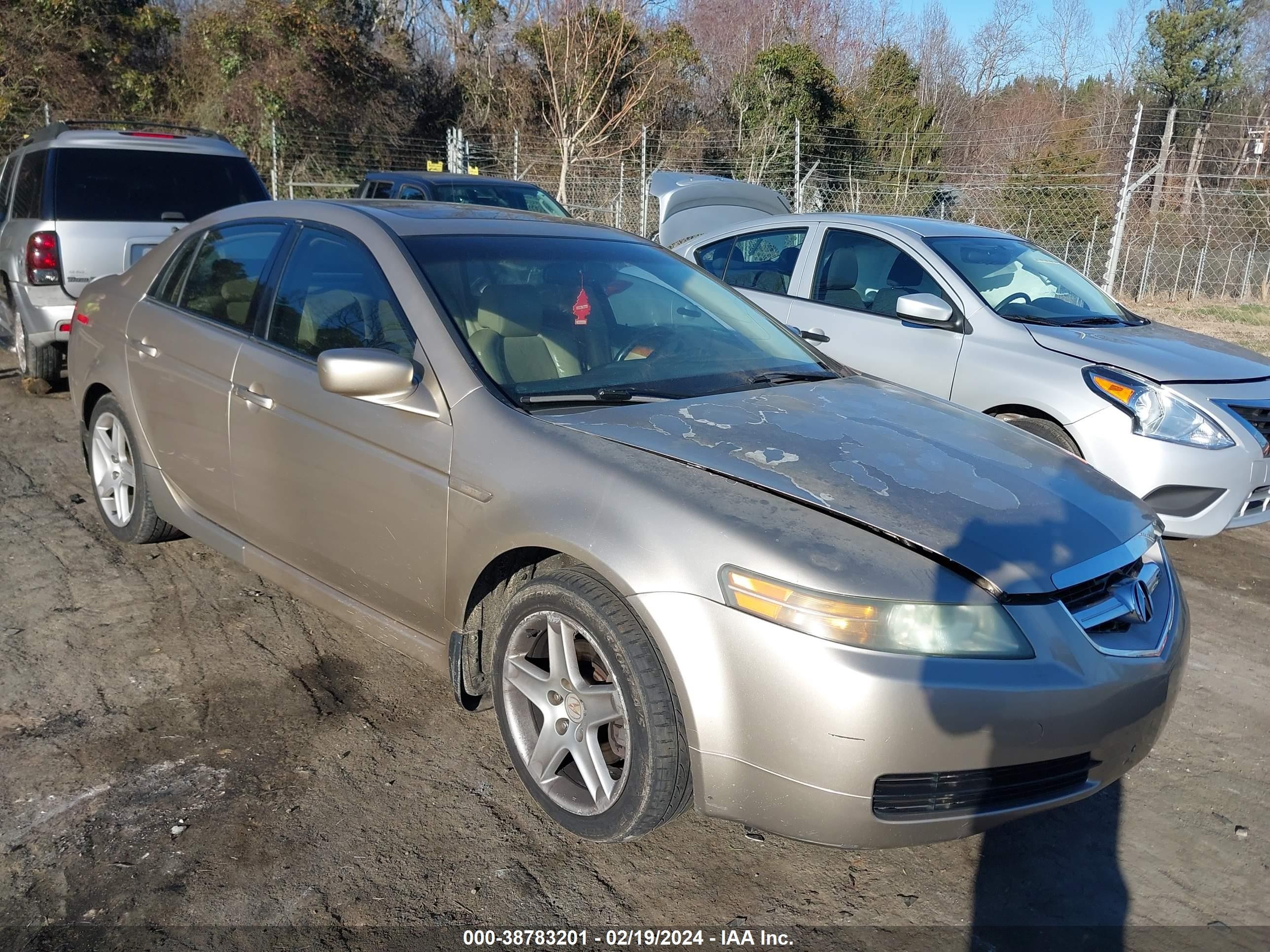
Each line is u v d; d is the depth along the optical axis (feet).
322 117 78.07
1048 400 15.71
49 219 21.63
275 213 12.23
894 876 8.51
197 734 9.98
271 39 75.92
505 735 9.11
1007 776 7.51
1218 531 15.16
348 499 10.12
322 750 9.84
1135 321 18.48
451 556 9.15
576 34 65.05
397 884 8.03
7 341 25.30
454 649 9.30
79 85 75.51
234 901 7.73
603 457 8.41
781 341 12.20
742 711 7.30
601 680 8.52
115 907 7.60
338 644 12.07
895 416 10.13
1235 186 53.93
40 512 15.94
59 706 10.36
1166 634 8.48
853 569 7.27
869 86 92.79
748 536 7.48
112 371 13.60
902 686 7.00
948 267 18.03
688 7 110.83
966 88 134.82
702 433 8.94
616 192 63.36
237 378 11.40
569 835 8.76
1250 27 102.89
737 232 22.13
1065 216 50.70
